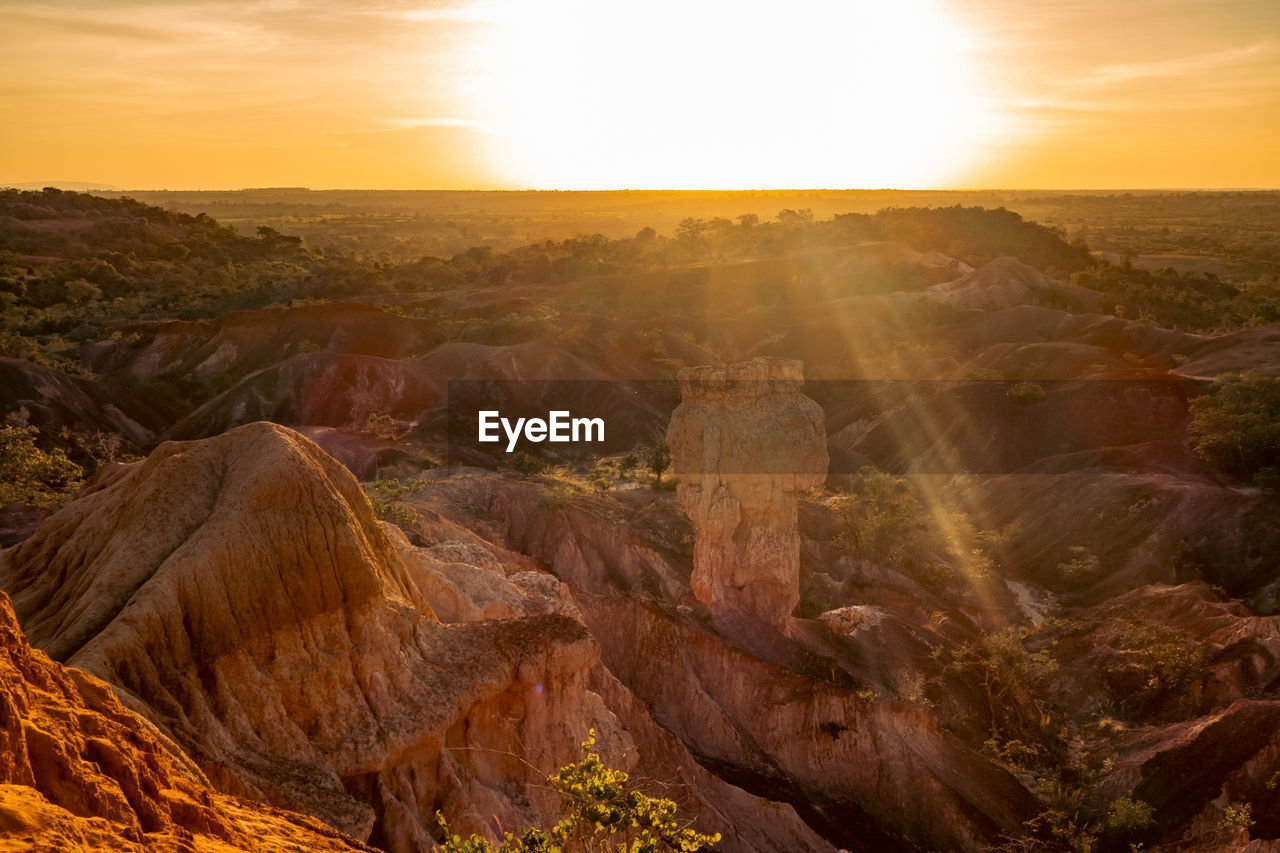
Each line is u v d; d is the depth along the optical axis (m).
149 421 102.62
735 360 126.38
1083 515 71.81
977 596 63.62
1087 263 190.38
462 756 25.52
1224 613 53.03
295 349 117.62
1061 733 45.78
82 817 9.72
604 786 18.50
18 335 121.50
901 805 38.09
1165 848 35.84
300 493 24.09
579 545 61.44
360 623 24.27
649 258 188.25
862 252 171.25
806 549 64.19
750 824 34.72
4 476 65.88
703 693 41.47
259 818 13.91
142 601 21.22
